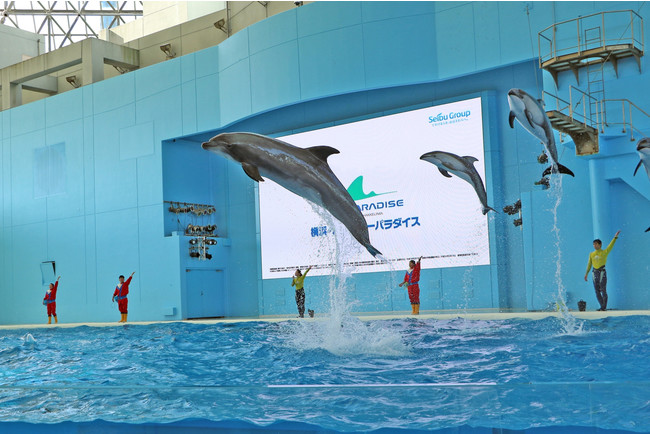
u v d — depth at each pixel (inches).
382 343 339.3
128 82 822.5
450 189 636.1
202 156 834.2
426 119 655.1
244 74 719.1
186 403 149.5
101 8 1212.5
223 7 930.1
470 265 622.8
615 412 129.3
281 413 144.9
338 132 707.4
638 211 515.8
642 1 514.0
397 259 663.8
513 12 579.5
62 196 874.8
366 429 139.9
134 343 429.1
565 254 542.9
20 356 382.0
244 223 802.2
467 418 135.0
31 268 898.7
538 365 247.8
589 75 525.0
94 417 157.2
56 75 1048.8
